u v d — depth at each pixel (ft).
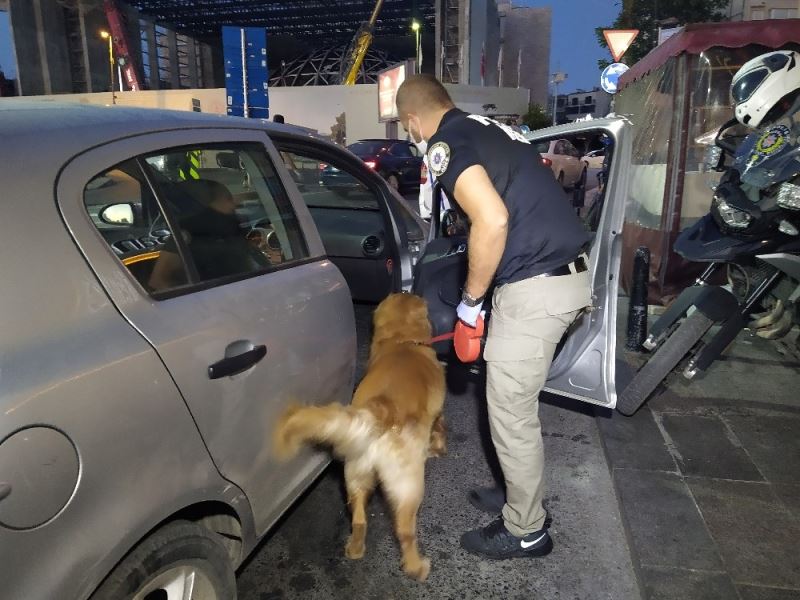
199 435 5.52
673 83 18.49
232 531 6.49
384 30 258.16
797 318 11.41
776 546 8.30
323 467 8.20
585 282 7.63
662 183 19.54
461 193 6.72
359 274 14.53
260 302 6.65
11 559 4.01
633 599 7.74
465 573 8.18
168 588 5.42
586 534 8.98
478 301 7.23
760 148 10.33
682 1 88.38
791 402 12.59
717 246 10.85
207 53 279.08
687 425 11.70
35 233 4.68
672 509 9.11
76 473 4.36
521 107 131.54
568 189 49.60
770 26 17.26
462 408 13.07
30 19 194.08
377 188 11.96
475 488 10.14
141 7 229.04
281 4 229.25
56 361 4.43
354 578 8.08
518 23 219.82
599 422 11.85
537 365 7.46
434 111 7.66
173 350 5.32
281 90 129.39
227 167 7.20
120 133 5.82
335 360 8.04
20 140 5.00
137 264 5.58
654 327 12.42
